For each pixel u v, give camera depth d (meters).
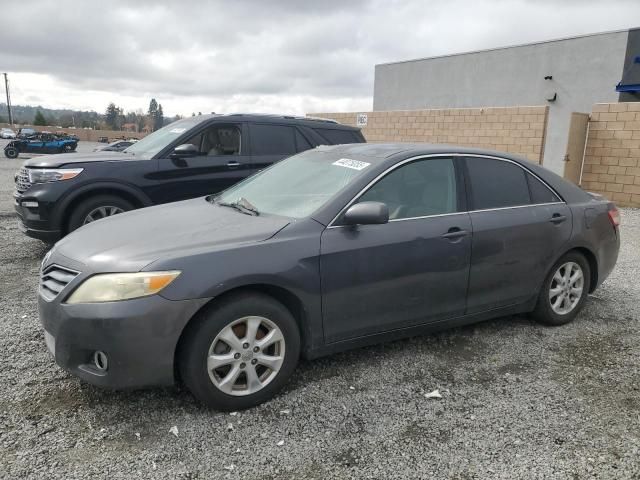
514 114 15.00
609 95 19.25
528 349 4.32
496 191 4.42
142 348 2.98
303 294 3.41
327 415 3.28
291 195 4.02
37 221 6.39
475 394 3.57
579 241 4.76
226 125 7.38
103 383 3.04
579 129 12.90
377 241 3.68
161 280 3.00
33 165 6.54
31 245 7.52
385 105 28.08
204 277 3.08
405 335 4.00
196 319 3.13
